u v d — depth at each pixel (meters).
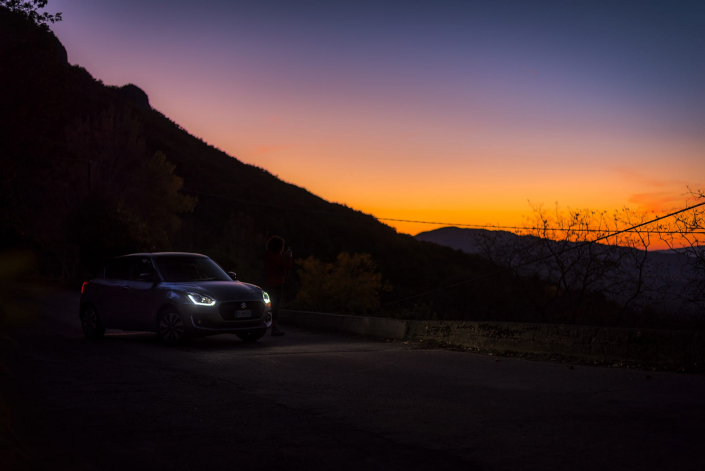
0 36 25.19
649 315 13.43
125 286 11.78
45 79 25.88
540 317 17.62
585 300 16.91
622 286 14.79
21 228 29.50
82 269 32.44
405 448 4.59
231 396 6.49
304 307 17.53
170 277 11.67
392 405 6.02
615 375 7.38
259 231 69.75
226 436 4.95
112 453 4.50
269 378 7.58
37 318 15.30
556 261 16.86
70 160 36.59
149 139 85.31
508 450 4.48
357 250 71.69
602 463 4.13
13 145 25.27
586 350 8.76
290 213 79.44
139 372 7.96
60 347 10.43
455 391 6.70
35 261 31.50
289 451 4.55
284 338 12.46
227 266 34.69
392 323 12.27
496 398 6.28
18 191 29.30
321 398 6.38
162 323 11.08
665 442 4.55
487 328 10.30
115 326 11.84
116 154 44.44
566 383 7.00
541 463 4.18
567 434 4.85
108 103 83.81
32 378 7.36
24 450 3.94
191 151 91.69
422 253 72.19
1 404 4.52
